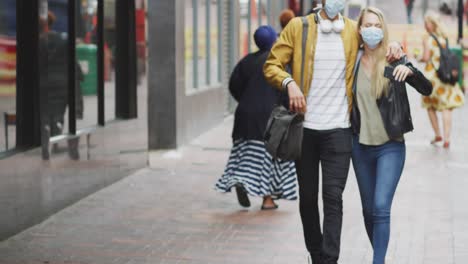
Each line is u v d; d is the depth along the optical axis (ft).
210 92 72.49
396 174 26.78
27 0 36.99
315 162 27.37
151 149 59.98
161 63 59.31
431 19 63.00
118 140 47.60
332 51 26.63
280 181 39.91
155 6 58.95
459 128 74.54
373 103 26.63
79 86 43.06
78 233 35.22
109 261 30.99
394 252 32.50
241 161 39.78
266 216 38.91
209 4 72.49
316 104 26.84
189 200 42.50
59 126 40.42
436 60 62.59
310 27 26.81
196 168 52.31
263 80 39.47
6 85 35.22
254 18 97.19
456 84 62.69
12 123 35.76
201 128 69.00
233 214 39.32
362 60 26.78
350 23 26.91
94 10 45.70
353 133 27.02
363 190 27.43
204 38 71.26
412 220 38.19
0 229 33.42
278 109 27.43
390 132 26.43
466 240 34.47
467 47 107.24
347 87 26.76
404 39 122.52
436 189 46.01
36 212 36.68
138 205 41.04
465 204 41.93
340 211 27.02
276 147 26.84
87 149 42.91
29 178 35.94
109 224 36.96
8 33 35.45
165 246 33.27
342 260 31.30
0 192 33.22
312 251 28.19
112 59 48.73
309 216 27.86
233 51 84.02
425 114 86.89
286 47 27.12
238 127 39.81
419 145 63.77
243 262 30.94
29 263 30.55
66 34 41.45
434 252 32.55
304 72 26.78
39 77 36.86
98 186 44.55
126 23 49.65
